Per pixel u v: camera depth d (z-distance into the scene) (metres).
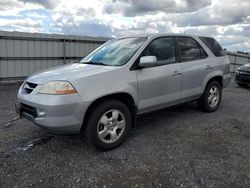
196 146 4.21
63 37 11.80
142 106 4.48
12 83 10.55
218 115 5.95
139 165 3.59
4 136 4.64
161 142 4.38
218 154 3.92
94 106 3.92
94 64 4.59
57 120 3.60
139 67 4.41
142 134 4.75
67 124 3.65
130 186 3.11
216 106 6.23
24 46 10.82
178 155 3.88
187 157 3.81
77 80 3.74
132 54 4.48
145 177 3.29
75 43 12.23
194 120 5.55
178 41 5.31
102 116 3.94
